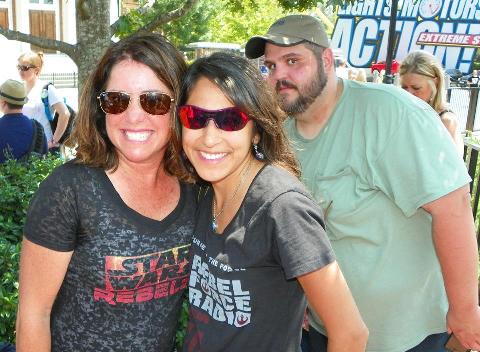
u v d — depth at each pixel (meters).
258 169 1.78
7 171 4.32
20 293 1.78
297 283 1.74
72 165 1.78
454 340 2.32
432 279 2.39
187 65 1.89
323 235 1.65
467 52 21.77
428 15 21.95
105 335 1.82
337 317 1.67
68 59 14.87
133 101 1.78
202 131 1.74
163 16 4.12
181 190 1.94
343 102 2.37
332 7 3.84
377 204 2.27
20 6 14.02
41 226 1.71
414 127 2.15
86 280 1.79
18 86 4.95
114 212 1.76
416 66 4.17
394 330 2.35
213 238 1.79
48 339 1.78
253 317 1.73
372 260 2.30
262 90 1.75
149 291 1.84
